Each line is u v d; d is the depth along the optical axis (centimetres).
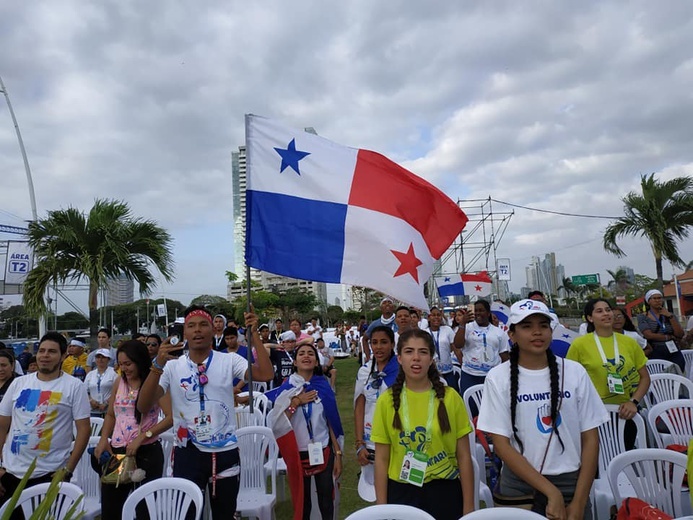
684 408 441
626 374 448
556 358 288
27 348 1184
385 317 822
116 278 1232
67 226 1154
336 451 424
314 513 406
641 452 333
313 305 5459
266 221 432
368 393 427
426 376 310
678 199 1675
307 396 416
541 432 275
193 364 375
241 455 473
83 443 406
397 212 450
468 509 289
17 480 384
